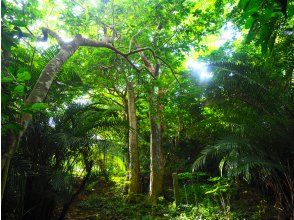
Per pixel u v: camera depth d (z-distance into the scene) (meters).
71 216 7.69
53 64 3.51
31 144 5.49
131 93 10.38
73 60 9.48
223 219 6.65
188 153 11.64
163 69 9.92
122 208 8.41
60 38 4.01
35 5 4.17
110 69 9.74
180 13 7.61
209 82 6.43
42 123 5.72
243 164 5.42
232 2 7.96
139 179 10.13
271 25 1.67
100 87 10.29
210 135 9.53
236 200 7.81
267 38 1.70
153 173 9.45
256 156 5.54
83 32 8.69
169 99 7.58
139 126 12.70
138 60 10.12
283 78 6.45
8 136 2.64
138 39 8.39
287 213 5.91
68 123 6.17
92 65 9.30
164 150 11.92
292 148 5.67
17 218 5.27
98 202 9.19
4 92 2.13
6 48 2.27
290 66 6.46
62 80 6.43
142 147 12.52
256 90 6.00
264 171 5.98
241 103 6.33
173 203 8.32
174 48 8.35
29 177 5.43
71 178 5.36
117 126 6.29
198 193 8.81
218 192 7.44
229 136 6.00
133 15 8.08
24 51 5.44
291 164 6.00
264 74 6.14
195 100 7.78
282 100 5.99
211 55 10.20
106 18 8.00
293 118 5.95
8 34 2.32
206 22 8.12
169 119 10.91
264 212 6.69
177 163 11.59
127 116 11.52
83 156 6.09
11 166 4.52
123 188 10.49
